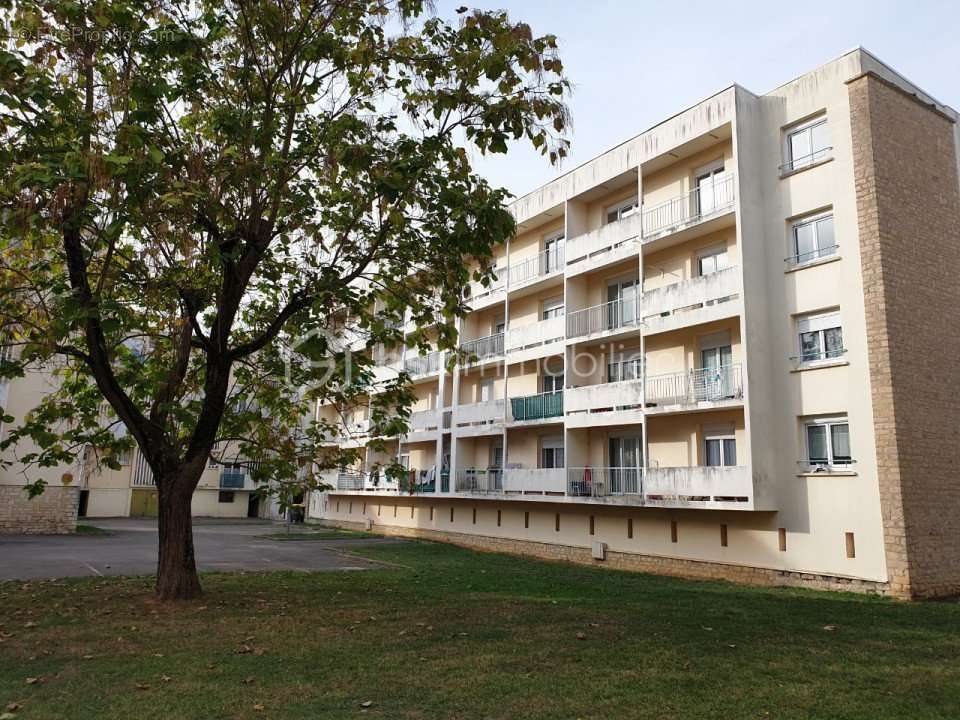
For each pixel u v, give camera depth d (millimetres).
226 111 10086
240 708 5762
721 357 19141
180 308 11602
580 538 22172
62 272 11016
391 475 12773
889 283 15336
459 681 6605
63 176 7820
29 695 6086
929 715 5754
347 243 11711
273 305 12906
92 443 11609
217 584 13711
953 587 14633
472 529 27469
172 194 9133
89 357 10703
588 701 6039
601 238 22578
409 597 12297
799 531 16125
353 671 6957
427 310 11906
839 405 15797
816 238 16984
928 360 15586
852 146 16219
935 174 16969
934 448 15156
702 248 20062
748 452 16594
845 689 6445
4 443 10758
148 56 9938
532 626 9422
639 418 19938
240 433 12633
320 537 30391
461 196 10172
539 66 10328
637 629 9281
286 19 11094
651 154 21078
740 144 18109
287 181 10883
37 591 12484
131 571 16047
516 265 27047
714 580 17375
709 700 6086
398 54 11320
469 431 27156
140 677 6676
